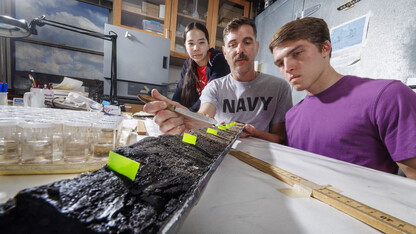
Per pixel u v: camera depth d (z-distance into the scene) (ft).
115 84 2.77
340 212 0.58
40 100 1.96
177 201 0.44
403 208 0.60
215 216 0.52
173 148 0.84
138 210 0.38
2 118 0.73
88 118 0.93
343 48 2.80
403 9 2.05
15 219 0.29
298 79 1.52
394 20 2.13
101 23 4.15
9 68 3.54
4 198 0.49
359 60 2.56
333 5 2.96
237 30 2.07
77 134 0.79
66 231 0.30
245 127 1.90
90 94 3.90
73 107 1.96
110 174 0.51
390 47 2.18
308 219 0.53
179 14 4.43
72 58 3.97
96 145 0.84
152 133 1.49
